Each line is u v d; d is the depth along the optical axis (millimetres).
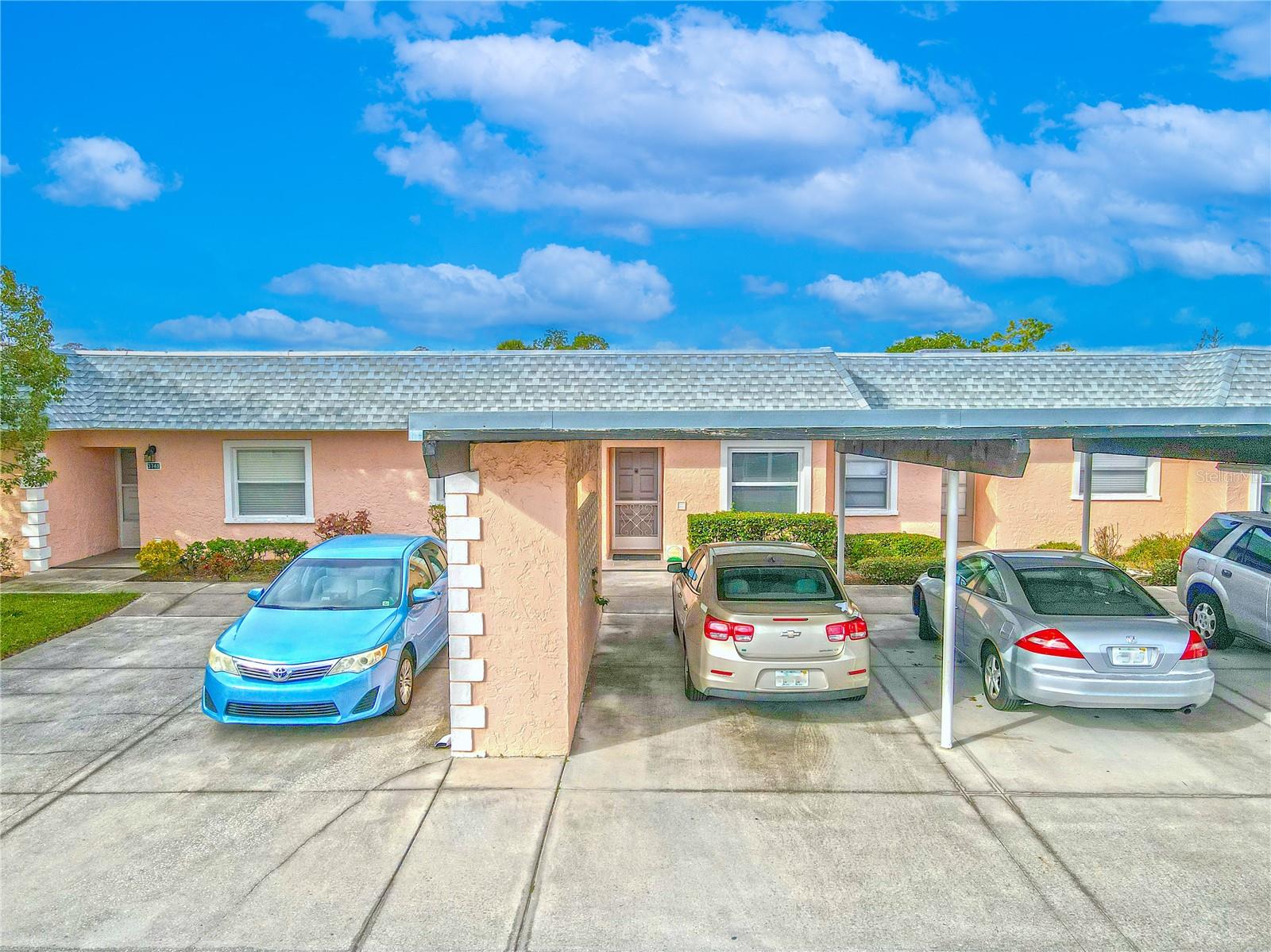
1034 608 7238
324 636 7293
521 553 6461
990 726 7219
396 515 15188
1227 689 8094
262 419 14484
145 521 15164
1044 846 5246
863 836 5379
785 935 4414
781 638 6910
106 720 7512
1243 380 14648
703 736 7000
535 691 6559
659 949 4312
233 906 4684
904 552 14422
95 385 14852
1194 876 4918
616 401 14695
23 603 11961
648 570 14992
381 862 5109
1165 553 14883
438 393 14961
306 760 6602
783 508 15773
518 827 5512
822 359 15609
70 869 5066
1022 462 5469
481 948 4324
